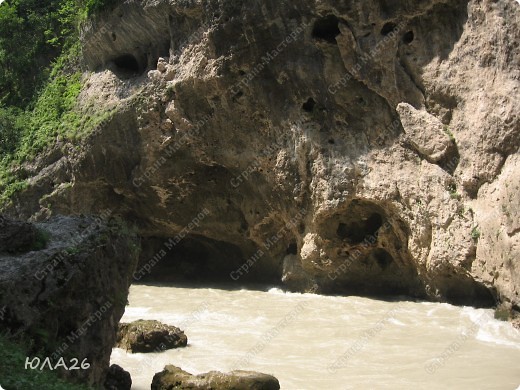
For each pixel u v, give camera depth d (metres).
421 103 19.98
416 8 19.53
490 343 14.62
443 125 19.52
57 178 28.28
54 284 9.78
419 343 14.86
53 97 30.50
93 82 28.52
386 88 20.38
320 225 22.06
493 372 12.44
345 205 21.31
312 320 17.89
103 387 10.73
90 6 27.23
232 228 25.95
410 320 17.41
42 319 9.61
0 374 8.55
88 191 27.50
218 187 25.55
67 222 11.03
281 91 22.23
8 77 34.03
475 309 18.31
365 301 20.89
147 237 28.81
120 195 27.52
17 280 9.55
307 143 21.86
